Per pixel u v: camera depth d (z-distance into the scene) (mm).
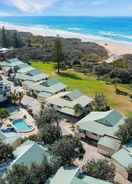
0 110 65625
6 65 107750
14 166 36562
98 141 52344
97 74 112438
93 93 87812
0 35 164625
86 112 65688
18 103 73562
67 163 41031
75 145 43125
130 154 46438
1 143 42625
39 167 37156
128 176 43312
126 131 50000
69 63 124438
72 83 98688
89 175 38812
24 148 44000
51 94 78375
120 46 197250
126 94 87750
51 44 166625
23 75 94812
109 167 40219
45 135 47281
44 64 127500
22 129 58562
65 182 35344
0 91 71750
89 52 158625
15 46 161875
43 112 55125
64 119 65312
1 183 34500
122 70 108562
